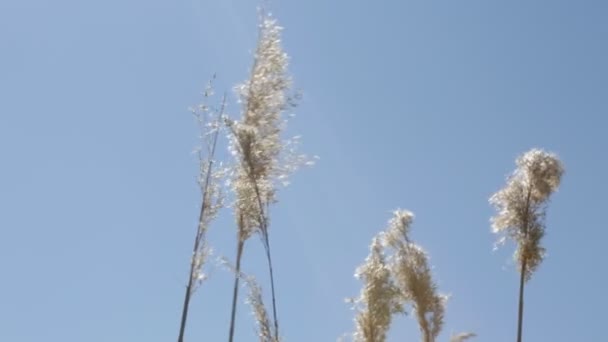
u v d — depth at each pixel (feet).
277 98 20.75
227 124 20.30
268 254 19.27
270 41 21.35
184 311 20.72
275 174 20.24
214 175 22.30
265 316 18.31
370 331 29.48
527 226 30.12
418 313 30.66
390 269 30.91
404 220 32.30
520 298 29.32
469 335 29.99
